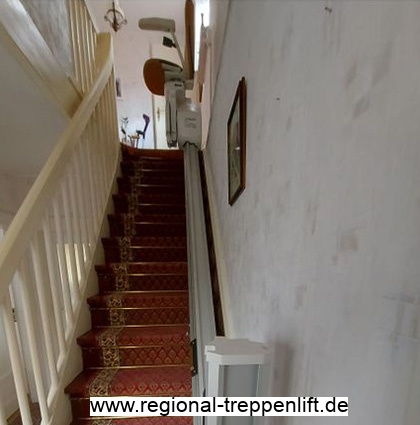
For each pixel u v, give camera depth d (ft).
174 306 6.33
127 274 6.98
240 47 4.65
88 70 8.13
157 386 4.84
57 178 4.84
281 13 2.55
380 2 1.16
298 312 1.95
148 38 17.43
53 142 7.32
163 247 7.78
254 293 3.33
